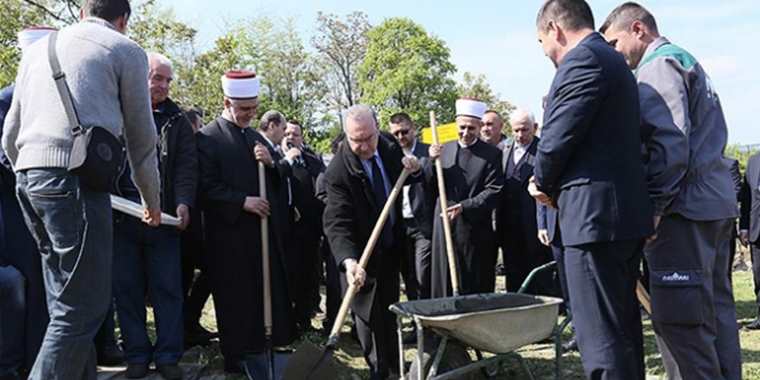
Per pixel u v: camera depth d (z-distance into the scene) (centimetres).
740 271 1163
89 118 323
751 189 713
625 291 341
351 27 4359
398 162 503
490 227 575
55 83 325
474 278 565
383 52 4184
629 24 389
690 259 366
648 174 354
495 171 579
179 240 498
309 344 415
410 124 683
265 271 483
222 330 495
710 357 367
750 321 729
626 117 337
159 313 486
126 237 479
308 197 634
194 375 498
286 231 538
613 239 331
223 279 491
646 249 374
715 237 378
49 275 335
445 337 408
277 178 512
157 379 481
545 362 547
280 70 3975
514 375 514
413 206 591
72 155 314
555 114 335
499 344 408
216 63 2017
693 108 370
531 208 655
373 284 468
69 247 323
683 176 352
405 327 646
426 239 585
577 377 507
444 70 4234
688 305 362
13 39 1468
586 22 357
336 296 605
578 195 337
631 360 337
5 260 431
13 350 429
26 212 335
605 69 332
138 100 340
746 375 500
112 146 322
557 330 444
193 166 492
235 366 502
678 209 364
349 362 554
